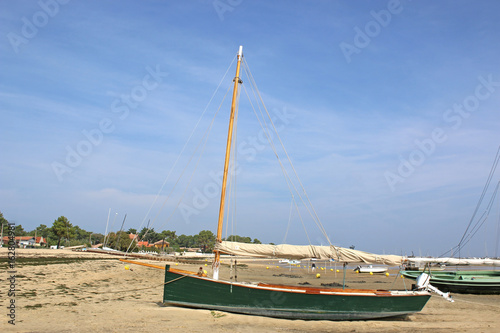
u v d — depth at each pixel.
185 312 17.34
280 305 17.67
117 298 21.48
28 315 15.55
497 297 30.36
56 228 102.50
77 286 25.09
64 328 13.79
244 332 14.93
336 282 43.16
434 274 37.09
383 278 50.88
